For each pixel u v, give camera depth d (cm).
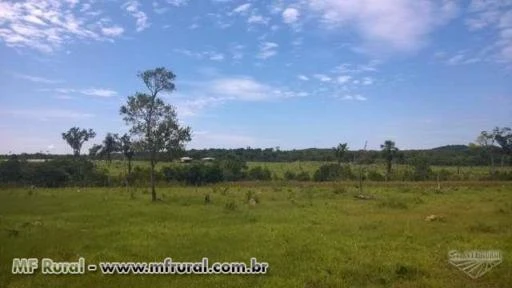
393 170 9250
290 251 2053
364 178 8494
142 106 4766
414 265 1819
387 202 4156
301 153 14688
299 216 3278
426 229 2667
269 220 3083
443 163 12381
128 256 1964
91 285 1589
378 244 2233
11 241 2284
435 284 1597
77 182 7862
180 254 2003
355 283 1627
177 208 3778
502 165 10812
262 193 5528
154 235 2441
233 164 9138
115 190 6188
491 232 2584
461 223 2906
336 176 8631
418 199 4562
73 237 2403
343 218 3172
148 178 7881
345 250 2092
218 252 2045
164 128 4759
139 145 4753
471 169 10769
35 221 2998
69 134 10106
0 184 7312
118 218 3158
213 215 3319
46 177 7725
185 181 8081
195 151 13338
